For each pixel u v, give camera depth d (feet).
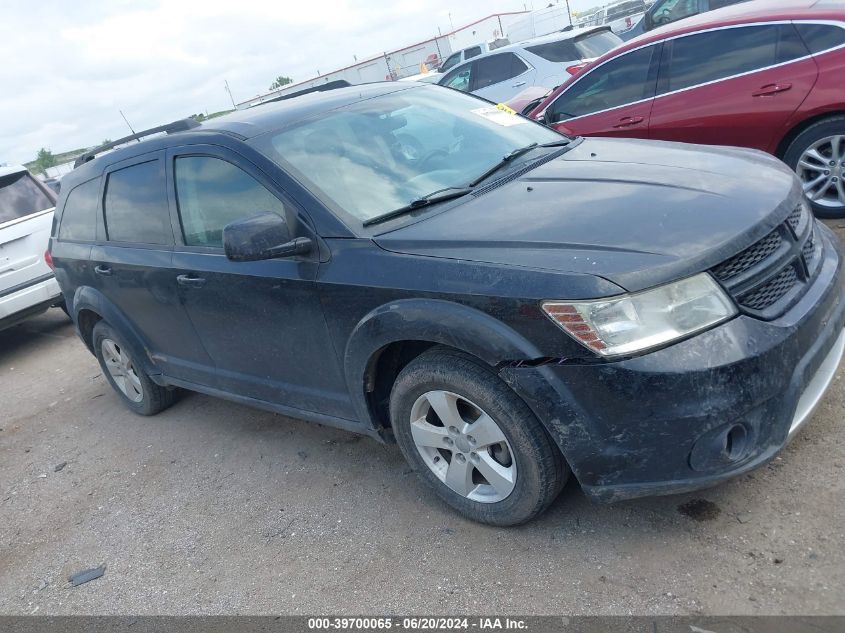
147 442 15.64
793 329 8.14
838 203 17.26
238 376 12.86
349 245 9.86
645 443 7.92
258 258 9.75
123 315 15.02
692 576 8.25
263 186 10.98
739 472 7.98
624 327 7.68
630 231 8.41
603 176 10.32
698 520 9.04
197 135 12.42
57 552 12.24
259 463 13.42
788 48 17.17
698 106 18.88
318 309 10.27
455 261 8.79
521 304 8.07
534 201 9.77
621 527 9.27
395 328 9.14
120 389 17.20
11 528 13.46
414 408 9.84
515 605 8.51
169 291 12.98
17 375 23.20
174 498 13.00
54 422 18.29
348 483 11.93
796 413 8.41
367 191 10.66
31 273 23.94
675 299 7.75
